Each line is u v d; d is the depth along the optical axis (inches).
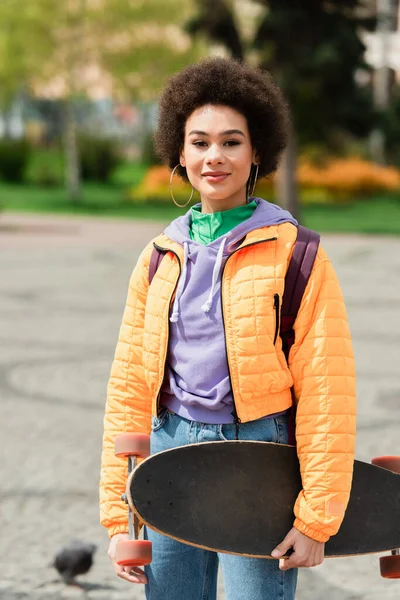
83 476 270.4
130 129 2657.5
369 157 1739.7
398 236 1079.0
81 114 2442.2
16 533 226.5
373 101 1065.5
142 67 1568.7
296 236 116.5
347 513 115.3
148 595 123.0
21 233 1100.5
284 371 115.2
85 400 360.2
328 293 115.3
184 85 121.1
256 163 124.4
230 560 117.0
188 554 120.9
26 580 199.0
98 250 924.0
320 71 979.3
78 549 197.9
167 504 110.3
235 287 115.0
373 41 1384.1
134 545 113.7
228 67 120.2
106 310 574.9
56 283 691.4
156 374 119.6
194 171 120.7
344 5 992.9
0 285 681.6
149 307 121.0
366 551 114.9
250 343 113.3
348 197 1601.9
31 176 2012.8
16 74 1604.3
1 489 258.5
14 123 2509.8
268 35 984.3
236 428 115.7
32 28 1533.0
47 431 318.0
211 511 111.3
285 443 117.6
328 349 113.7
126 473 123.8
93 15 1523.1
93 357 438.6
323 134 1097.4
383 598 192.1
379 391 367.2
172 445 118.9
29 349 457.1
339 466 111.0
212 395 115.3
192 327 116.9
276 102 121.5
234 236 116.3
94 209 1508.4
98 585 197.3
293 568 118.1
